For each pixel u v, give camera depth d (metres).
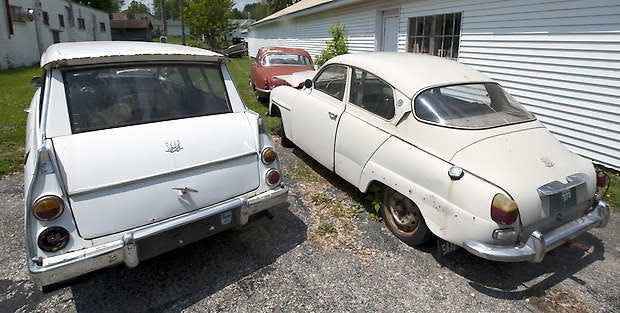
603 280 2.73
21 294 2.49
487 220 2.35
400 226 3.19
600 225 2.76
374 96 3.44
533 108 5.77
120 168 2.21
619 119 4.67
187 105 2.78
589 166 2.78
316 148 4.20
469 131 2.76
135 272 2.72
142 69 2.65
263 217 2.90
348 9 11.32
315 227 3.37
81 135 2.29
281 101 5.14
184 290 2.55
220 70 3.04
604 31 4.65
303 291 2.56
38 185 1.97
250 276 2.70
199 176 2.48
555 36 5.25
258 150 2.77
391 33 9.43
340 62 4.00
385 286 2.63
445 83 3.16
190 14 31.08
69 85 2.40
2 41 16.61
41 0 21.61
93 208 2.10
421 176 2.77
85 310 2.36
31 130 2.74
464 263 2.89
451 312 2.40
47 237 1.97
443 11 7.26
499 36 6.11
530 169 2.50
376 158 3.23
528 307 2.46
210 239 3.15
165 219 2.34
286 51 9.72
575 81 5.11
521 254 2.35
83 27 30.22
